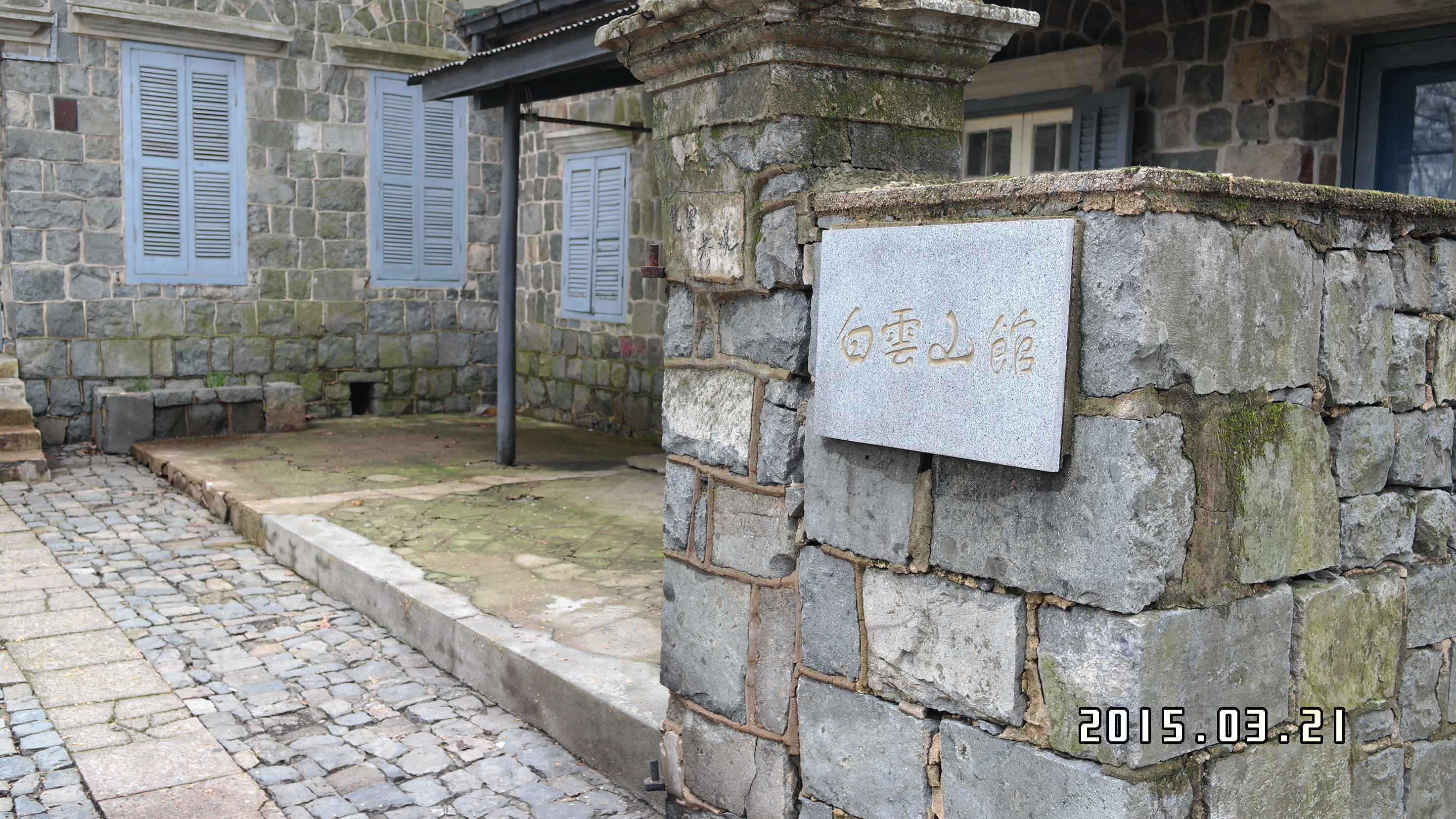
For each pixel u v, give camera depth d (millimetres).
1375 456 2400
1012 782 2186
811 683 2652
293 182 9930
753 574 2797
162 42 9188
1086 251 1981
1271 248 2117
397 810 3221
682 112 2902
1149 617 1983
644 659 3834
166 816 3137
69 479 7855
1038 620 2137
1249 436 2115
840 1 2451
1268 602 2188
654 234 9086
